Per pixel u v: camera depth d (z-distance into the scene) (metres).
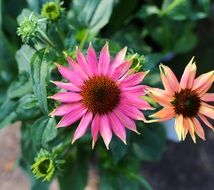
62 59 0.46
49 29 0.48
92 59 0.40
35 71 0.42
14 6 0.67
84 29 0.55
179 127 0.40
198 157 0.73
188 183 0.72
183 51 0.73
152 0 0.73
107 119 0.41
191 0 0.70
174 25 0.71
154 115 0.40
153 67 0.49
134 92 0.41
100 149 0.63
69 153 0.57
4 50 0.64
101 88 0.40
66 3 0.63
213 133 0.74
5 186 0.72
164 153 0.74
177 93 0.40
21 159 0.63
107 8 0.55
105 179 0.63
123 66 0.40
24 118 0.52
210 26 0.79
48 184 0.60
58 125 0.41
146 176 0.72
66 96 0.40
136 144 0.61
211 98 0.41
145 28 0.72
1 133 0.75
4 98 0.62
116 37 0.69
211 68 0.76
